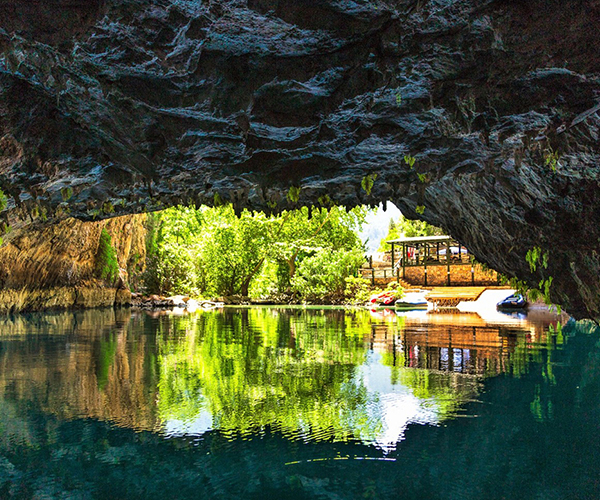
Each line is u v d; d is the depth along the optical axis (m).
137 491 3.20
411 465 3.62
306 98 3.66
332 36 3.03
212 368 6.99
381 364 7.29
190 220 37.31
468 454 3.82
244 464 3.64
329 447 3.96
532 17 2.80
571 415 4.78
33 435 4.21
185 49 3.08
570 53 3.02
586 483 3.29
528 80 3.39
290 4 2.77
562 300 6.70
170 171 4.83
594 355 8.05
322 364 7.29
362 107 3.74
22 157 4.53
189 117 3.87
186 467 3.57
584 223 5.29
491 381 6.18
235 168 4.98
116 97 3.77
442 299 23.92
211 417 4.70
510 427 4.44
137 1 2.66
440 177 5.18
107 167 5.08
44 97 4.02
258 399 5.31
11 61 3.28
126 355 8.16
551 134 3.99
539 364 7.32
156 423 4.53
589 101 3.46
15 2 2.70
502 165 5.26
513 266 7.28
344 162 4.91
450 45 3.05
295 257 30.19
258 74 3.41
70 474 3.46
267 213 6.80
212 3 2.69
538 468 3.58
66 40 2.97
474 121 3.83
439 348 8.91
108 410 4.90
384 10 2.81
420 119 3.98
